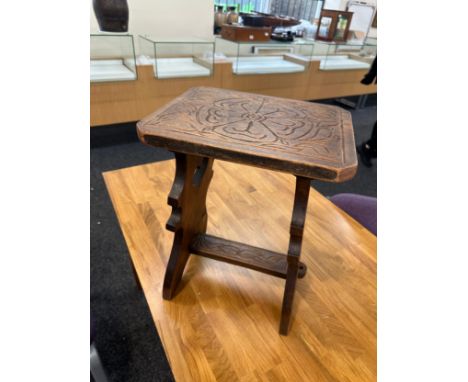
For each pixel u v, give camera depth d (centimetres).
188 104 76
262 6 276
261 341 73
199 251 84
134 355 105
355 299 83
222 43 239
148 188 121
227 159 59
